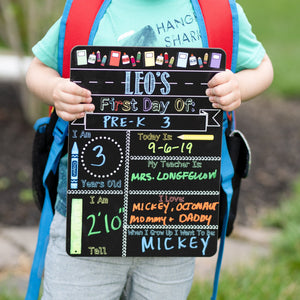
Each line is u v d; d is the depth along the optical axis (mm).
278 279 3498
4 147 5895
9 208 4723
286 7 18688
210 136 1946
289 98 9711
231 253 4094
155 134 1929
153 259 2062
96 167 1933
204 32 1990
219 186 1981
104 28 1976
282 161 6430
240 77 2072
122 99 1896
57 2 6105
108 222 1966
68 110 1856
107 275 2055
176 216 1988
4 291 3250
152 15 1980
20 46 6418
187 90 1907
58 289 2025
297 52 12914
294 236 4152
